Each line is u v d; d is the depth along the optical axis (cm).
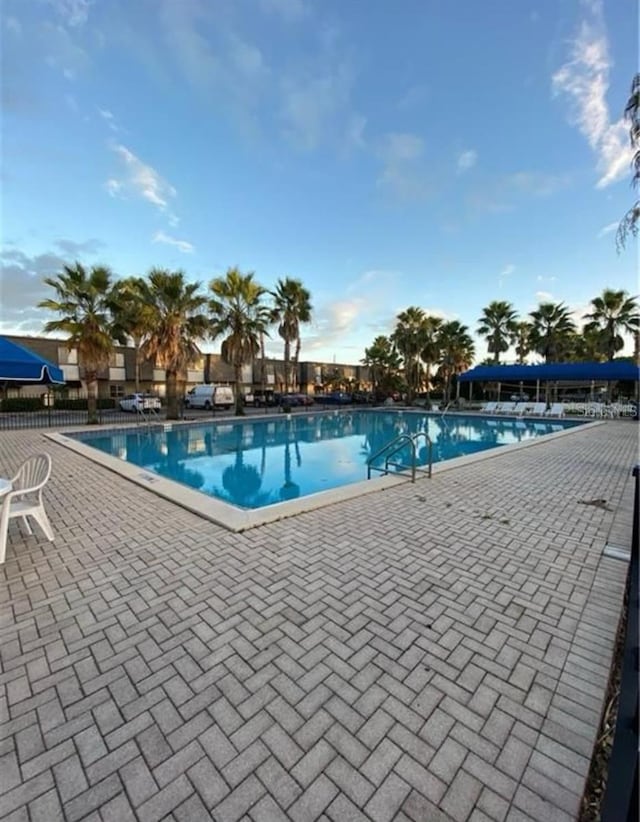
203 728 171
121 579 305
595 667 211
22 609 265
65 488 573
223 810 137
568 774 151
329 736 167
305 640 232
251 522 420
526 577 311
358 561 336
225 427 1598
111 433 1334
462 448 1225
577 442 1053
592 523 434
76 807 138
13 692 192
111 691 192
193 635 237
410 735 168
